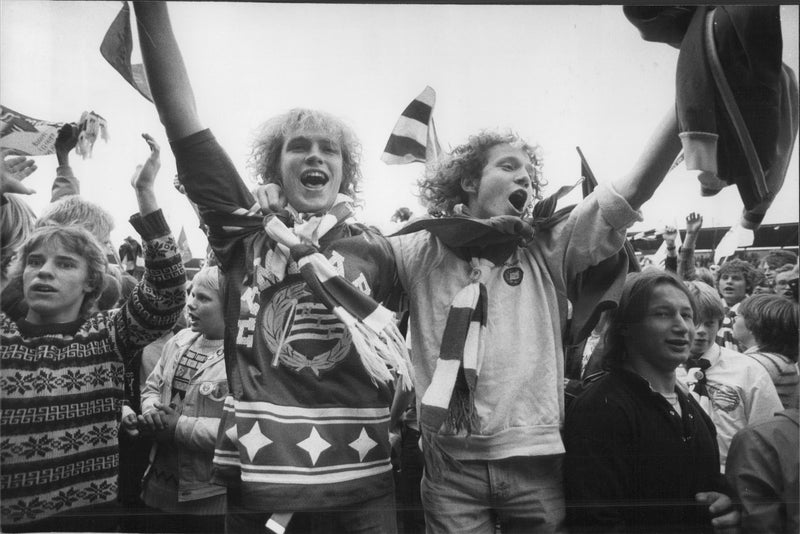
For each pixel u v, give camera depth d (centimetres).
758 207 244
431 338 233
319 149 237
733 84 246
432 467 233
